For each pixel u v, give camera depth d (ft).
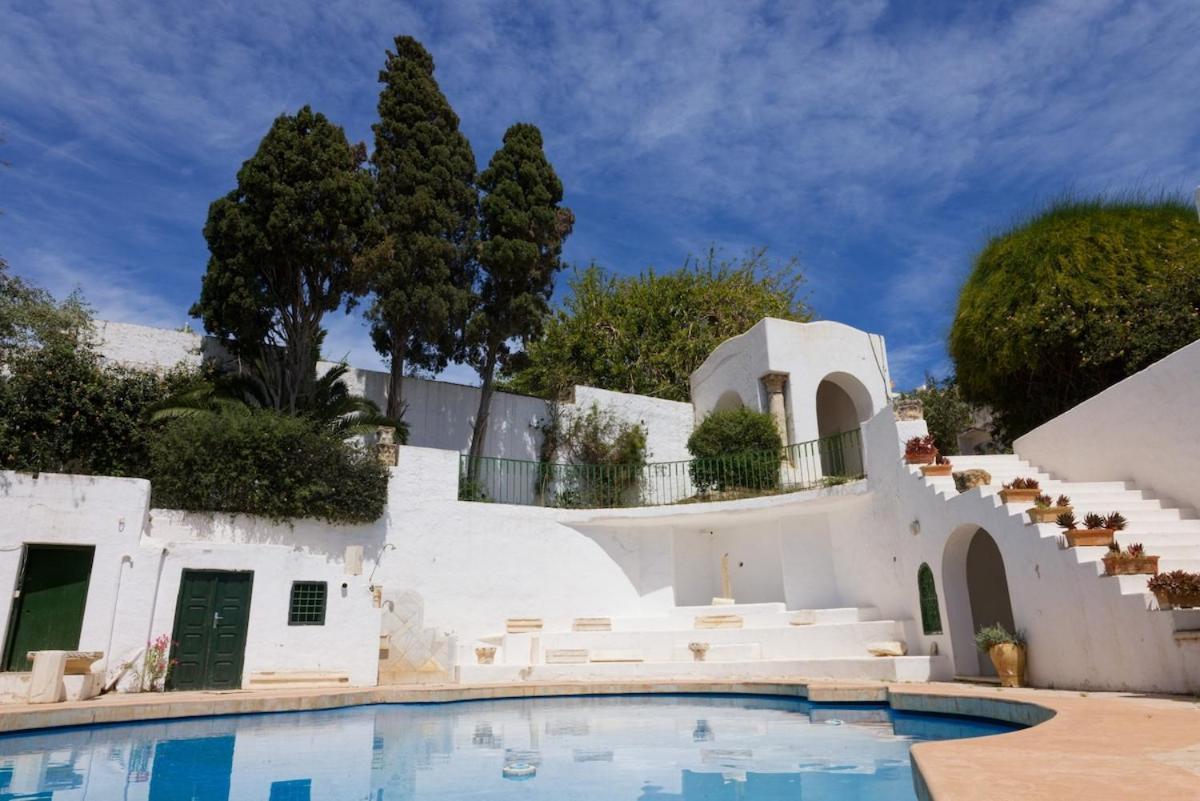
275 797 19.11
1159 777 13.06
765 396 66.69
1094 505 37.60
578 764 23.18
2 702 33.99
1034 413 58.03
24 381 46.21
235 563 42.37
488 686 39.19
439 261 61.11
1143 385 40.24
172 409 48.88
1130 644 27.50
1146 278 52.70
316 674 42.50
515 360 68.74
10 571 37.91
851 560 50.96
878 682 37.42
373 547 50.01
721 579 60.44
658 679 43.96
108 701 33.32
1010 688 32.17
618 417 73.00
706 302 97.91
